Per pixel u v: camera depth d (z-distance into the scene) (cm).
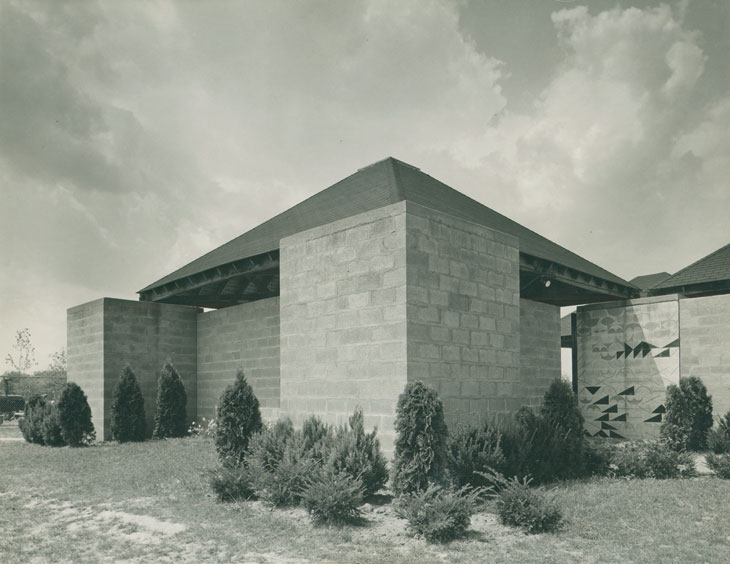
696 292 1942
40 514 964
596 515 864
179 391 1981
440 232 1141
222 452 1132
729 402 1700
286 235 1689
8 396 3909
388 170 1886
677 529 786
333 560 687
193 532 817
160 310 2089
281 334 1333
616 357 1980
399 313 1066
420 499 802
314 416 1098
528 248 1734
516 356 1288
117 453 1578
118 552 744
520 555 694
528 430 1118
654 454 1198
